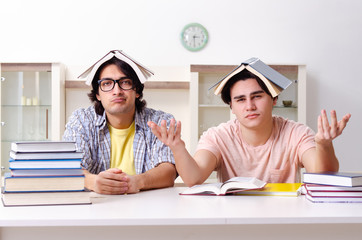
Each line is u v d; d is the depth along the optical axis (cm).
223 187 150
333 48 444
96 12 427
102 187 156
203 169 178
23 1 422
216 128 199
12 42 421
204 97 407
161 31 430
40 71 400
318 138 154
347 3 445
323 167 159
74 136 193
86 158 191
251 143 191
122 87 185
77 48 425
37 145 130
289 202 135
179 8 432
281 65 411
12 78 401
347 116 146
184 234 113
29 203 128
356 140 445
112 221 107
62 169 130
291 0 441
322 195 135
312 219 110
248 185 148
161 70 421
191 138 403
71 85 411
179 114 426
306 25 442
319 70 443
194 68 404
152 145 198
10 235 110
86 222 107
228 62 435
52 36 423
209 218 109
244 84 174
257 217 110
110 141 198
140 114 203
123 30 428
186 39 430
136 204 131
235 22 436
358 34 445
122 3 429
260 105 175
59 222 107
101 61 184
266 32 438
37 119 401
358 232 115
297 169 196
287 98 413
